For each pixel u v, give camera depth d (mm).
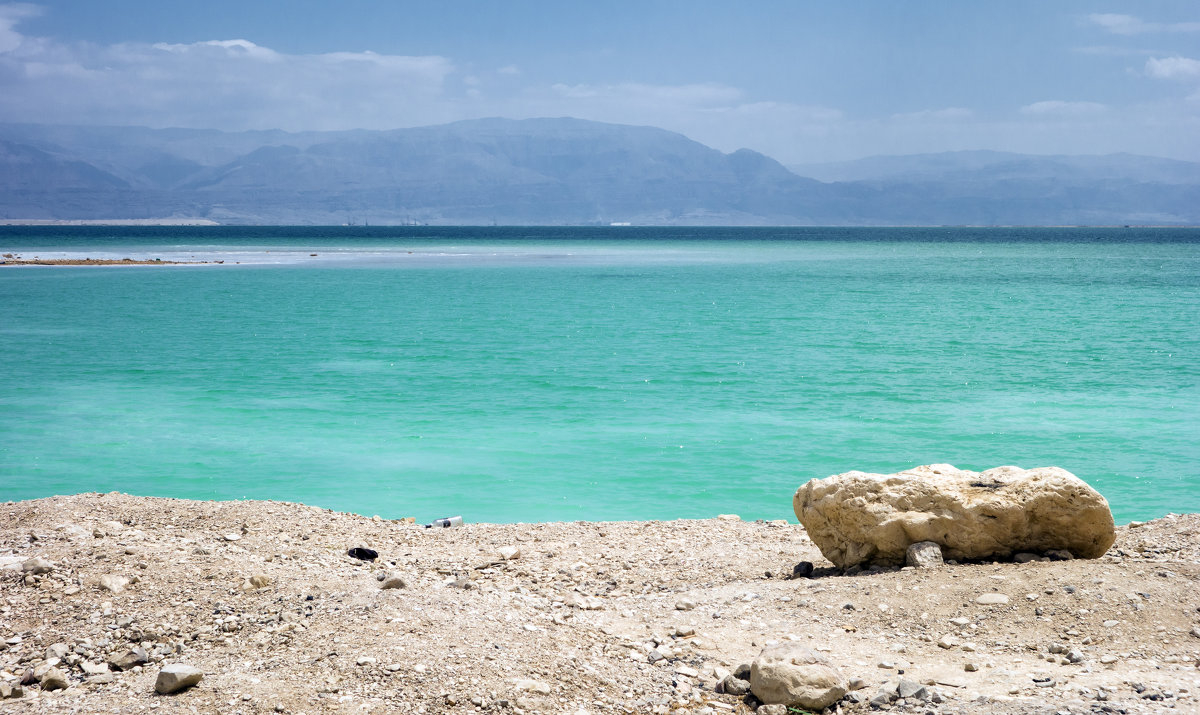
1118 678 6996
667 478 17344
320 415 23094
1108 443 19938
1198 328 42750
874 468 17906
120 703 6527
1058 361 32469
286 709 6375
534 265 103375
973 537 9609
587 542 11773
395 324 43906
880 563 10031
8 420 22250
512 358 33219
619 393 26297
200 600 8555
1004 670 7254
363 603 8211
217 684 6785
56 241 182375
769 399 25328
